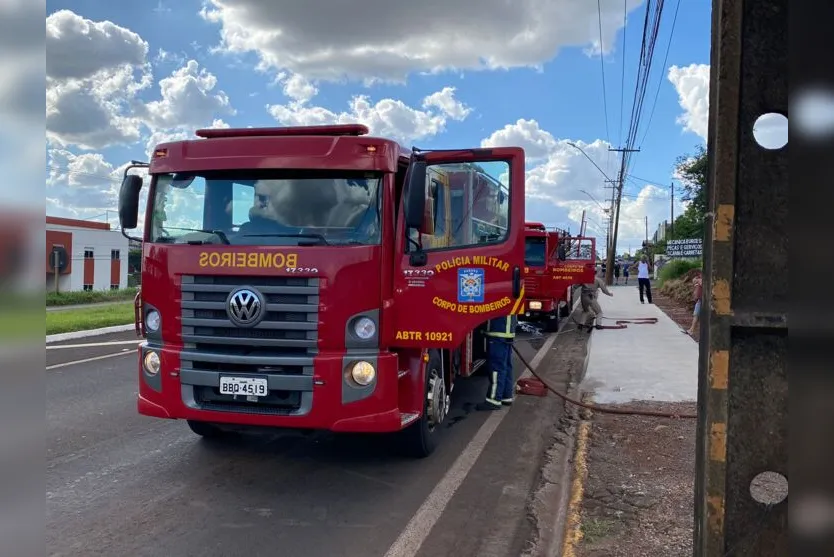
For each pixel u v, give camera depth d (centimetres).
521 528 460
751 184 163
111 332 1571
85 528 450
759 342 165
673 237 6116
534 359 1207
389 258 525
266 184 531
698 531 177
